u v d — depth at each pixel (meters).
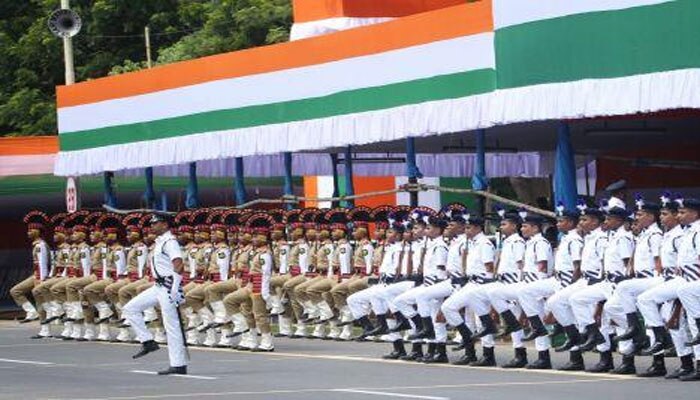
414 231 26.67
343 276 31.23
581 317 23.09
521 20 27.06
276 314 32.66
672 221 21.94
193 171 39.06
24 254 51.41
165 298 24.64
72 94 40.53
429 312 25.84
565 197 28.19
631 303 22.38
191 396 20.98
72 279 34.78
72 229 35.19
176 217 32.16
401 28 30.41
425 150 39.03
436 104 29.52
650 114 30.69
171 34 61.25
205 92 36.16
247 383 22.80
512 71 27.33
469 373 23.53
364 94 31.50
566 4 26.25
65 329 35.09
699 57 24.31
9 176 44.72
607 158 38.75
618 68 25.50
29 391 22.66
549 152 41.62
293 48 33.50
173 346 24.69
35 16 62.31
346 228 31.45
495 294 24.38
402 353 26.64
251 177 45.50
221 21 57.41
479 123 28.44
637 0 25.16
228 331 30.55
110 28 61.53
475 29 28.67
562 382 21.55
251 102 34.81
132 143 38.62
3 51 60.66
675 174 38.38
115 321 34.09
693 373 21.61
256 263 29.62
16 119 58.56
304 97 33.25
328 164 42.31
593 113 25.86
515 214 24.61
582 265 23.31
